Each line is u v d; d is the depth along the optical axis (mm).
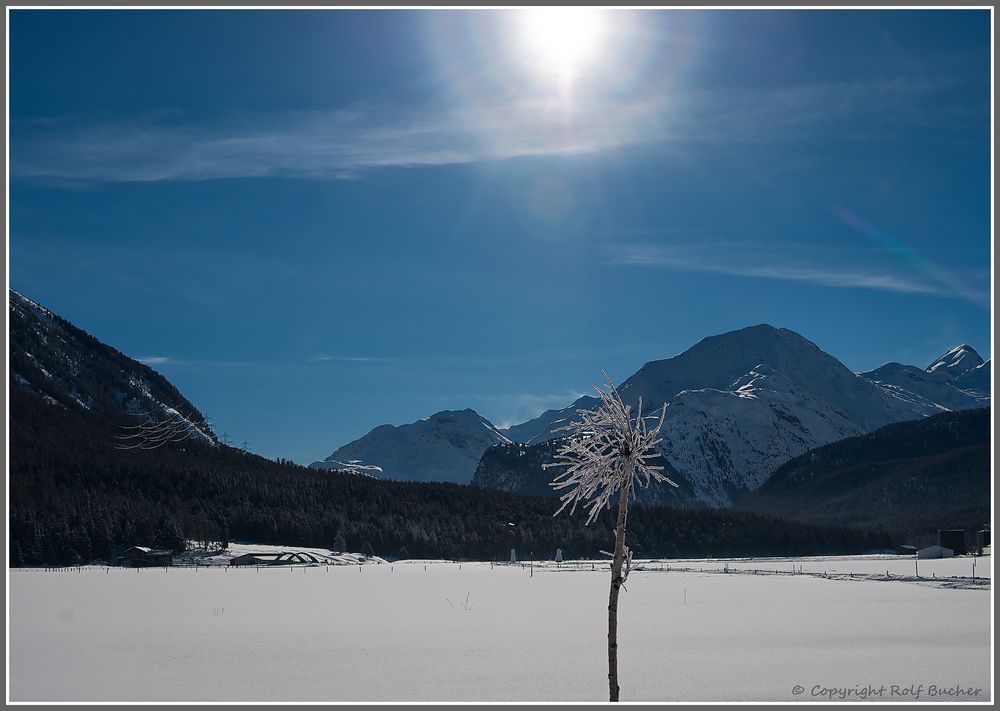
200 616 67688
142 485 192500
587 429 22266
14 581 110125
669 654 46812
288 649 49625
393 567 155500
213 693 37750
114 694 37312
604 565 159625
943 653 45812
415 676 41375
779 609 70125
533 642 52281
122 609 72938
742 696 35844
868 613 65750
